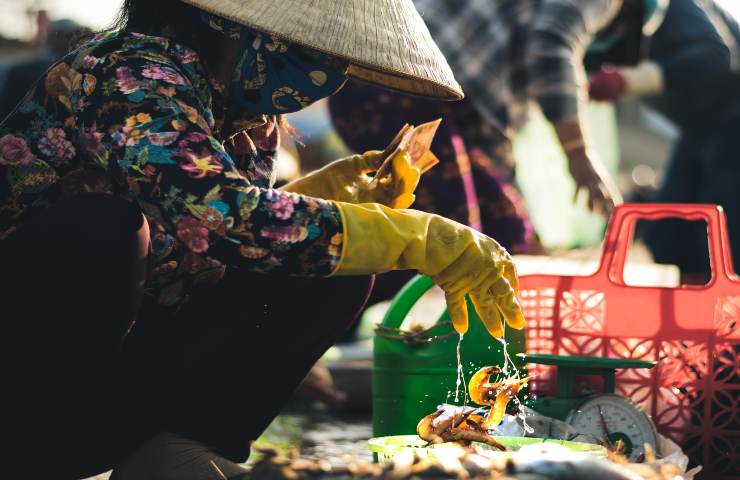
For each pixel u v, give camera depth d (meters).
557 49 2.94
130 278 1.40
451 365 2.04
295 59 1.48
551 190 6.08
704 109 3.96
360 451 2.41
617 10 3.17
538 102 2.96
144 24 1.55
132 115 1.39
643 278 2.95
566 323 2.16
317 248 1.37
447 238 1.42
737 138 3.96
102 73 1.43
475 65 2.96
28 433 1.46
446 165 2.91
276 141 1.78
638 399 2.09
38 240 1.36
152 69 1.42
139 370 1.60
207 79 1.52
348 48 1.45
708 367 2.05
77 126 1.45
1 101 4.06
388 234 1.40
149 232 1.49
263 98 1.52
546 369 2.14
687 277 4.12
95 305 1.39
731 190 3.96
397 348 2.06
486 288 1.43
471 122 3.04
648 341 2.09
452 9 2.97
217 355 1.62
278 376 1.68
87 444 1.53
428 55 1.56
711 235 2.08
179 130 1.38
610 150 8.62
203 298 1.66
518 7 2.98
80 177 1.54
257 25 1.41
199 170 1.36
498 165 3.11
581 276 2.15
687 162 4.13
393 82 1.79
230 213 1.35
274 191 1.38
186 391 1.60
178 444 1.52
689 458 2.05
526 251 3.11
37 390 1.43
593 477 1.24
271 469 1.26
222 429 1.64
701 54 3.86
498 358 2.04
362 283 1.70
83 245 1.36
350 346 3.85
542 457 1.31
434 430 1.56
